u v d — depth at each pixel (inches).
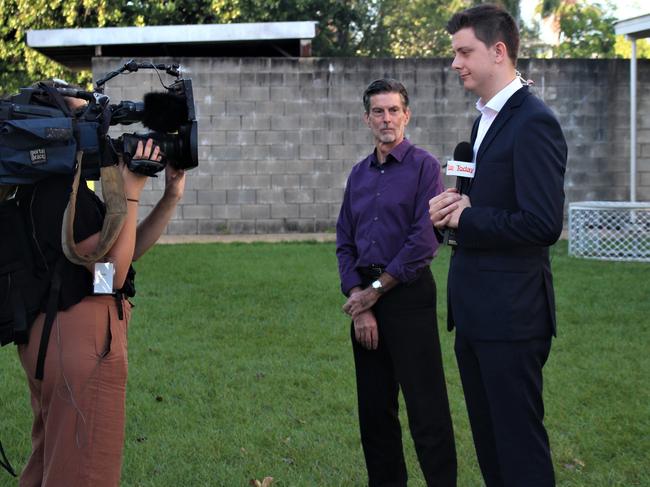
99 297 105.5
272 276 364.8
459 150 114.6
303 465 158.2
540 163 105.2
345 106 537.6
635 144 525.3
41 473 114.7
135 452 163.3
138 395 198.8
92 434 104.0
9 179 99.0
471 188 113.0
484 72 110.2
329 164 540.7
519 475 109.1
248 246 476.4
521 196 105.8
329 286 339.6
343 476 152.6
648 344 246.4
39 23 769.6
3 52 781.9
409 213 136.8
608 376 213.3
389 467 142.6
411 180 137.0
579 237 429.4
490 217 107.1
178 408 190.4
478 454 117.8
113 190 103.1
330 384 207.8
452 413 187.2
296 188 542.0
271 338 255.1
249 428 177.2
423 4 1190.3
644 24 501.0
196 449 165.5
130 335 257.9
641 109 548.4
